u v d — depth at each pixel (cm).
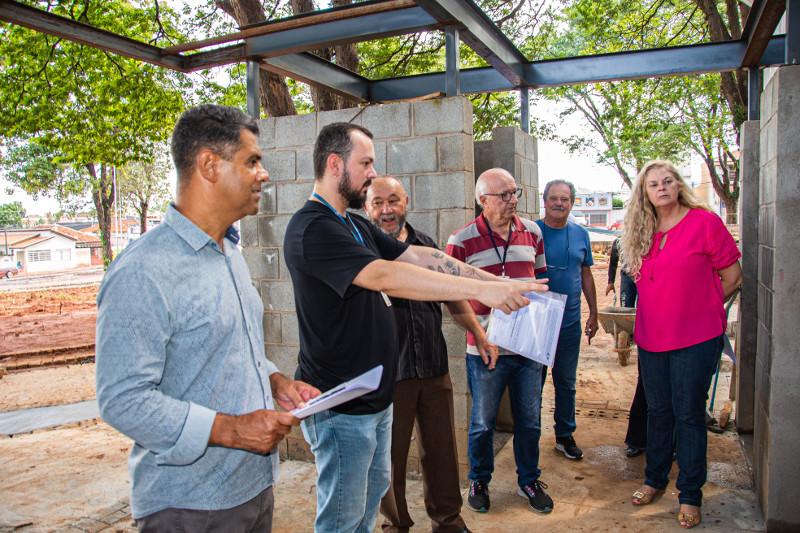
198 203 148
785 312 285
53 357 966
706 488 362
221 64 437
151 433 128
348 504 224
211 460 144
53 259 6272
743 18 834
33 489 395
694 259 310
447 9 353
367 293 219
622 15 1176
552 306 288
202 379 143
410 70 1034
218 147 145
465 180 374
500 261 339
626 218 336
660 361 328
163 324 134
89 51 1016
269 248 429
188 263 142
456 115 373
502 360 330
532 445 341
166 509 142
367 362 218
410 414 286
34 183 3441
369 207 317
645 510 337
